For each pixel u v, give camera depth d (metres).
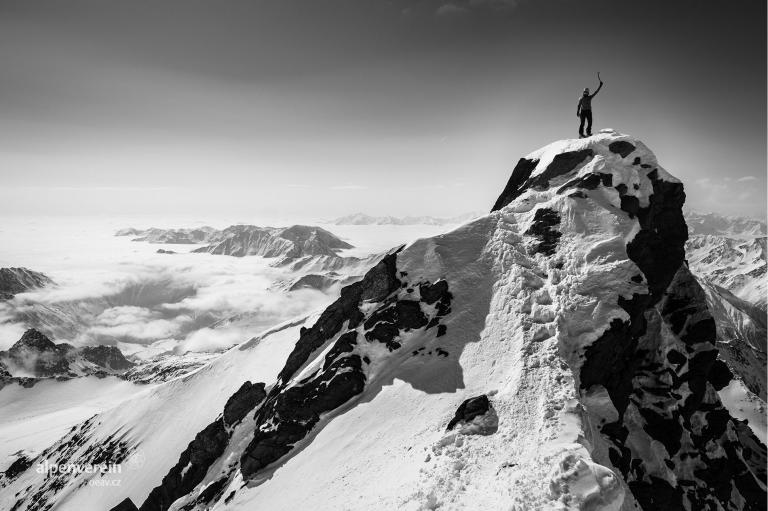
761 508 38.88
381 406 35.91
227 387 93.25
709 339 40.28
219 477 50.09
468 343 36.38
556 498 20.23
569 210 41.56
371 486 28.19
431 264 44.19
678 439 34.31
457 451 26.80
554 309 34.44
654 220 40.81
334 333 49.28
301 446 38.78
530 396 28.62
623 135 46.16
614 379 33.00
